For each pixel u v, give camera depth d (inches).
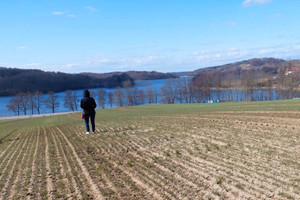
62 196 188.1
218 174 209.3
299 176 190.5
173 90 4084.6
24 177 238.8
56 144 412.5
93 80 7436.0
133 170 238.5
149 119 721.6
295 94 2778.1
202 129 441.4
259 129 403.9
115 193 187.6
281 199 158.4
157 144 341.7
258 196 165.0
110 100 4104.3
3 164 299.0
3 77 6028.5
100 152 322.3
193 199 168.2
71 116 1643.7
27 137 576.1
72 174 237.9
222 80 3988.7
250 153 261.9
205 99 3917.3
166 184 197.8
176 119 662.5
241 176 201.0
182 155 276.1
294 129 383.9
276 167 213.6
